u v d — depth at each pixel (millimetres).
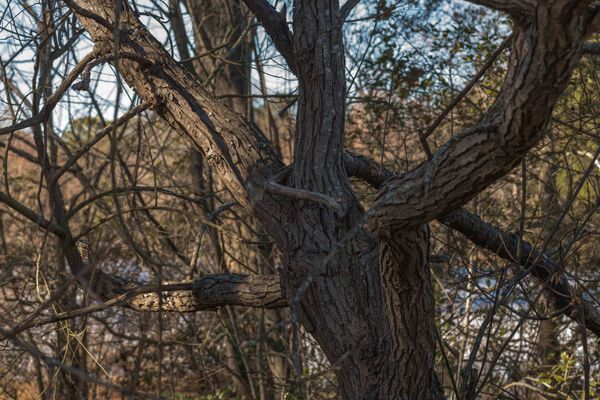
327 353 2807
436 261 3742
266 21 3045
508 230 4070
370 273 2721
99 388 5574
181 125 2967
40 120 2977
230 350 6992
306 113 2752
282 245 2768
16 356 5766
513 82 1896
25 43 3898
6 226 6844
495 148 2025
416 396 2691
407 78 5613
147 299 3496
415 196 2225
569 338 5867
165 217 7121
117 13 2168
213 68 7074
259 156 2867
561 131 4984
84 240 3807
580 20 1697
